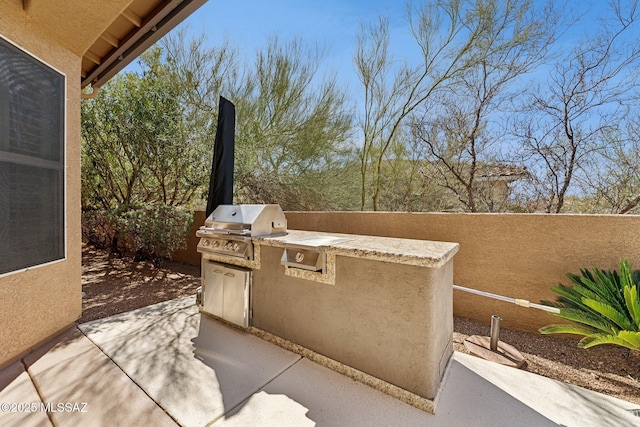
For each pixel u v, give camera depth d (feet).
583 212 16.88
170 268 19.74
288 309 8.32
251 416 5.71
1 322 7.09
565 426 5.55
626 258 8.68
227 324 10.07
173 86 20.22
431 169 22.36
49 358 7.69
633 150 15.31
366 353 6.79
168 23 9.97
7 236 7.18
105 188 22.45
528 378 7.18
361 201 24.16
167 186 22.02
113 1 7.68
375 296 6.64
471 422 5.65
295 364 7.59
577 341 9.48
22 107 7.55
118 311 11.74
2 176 6.98
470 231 11.25
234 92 22.25
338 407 6.03
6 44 7.05
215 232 9.78
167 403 6.02
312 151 22.62
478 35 18.11
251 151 22.40
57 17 7.95
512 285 10.47
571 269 9.46
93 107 19.69
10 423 5.34
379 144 23.25
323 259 7.38
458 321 11.18
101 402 6.00
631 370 7.82
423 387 6.02
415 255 5.94
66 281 9.37
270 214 9.80
